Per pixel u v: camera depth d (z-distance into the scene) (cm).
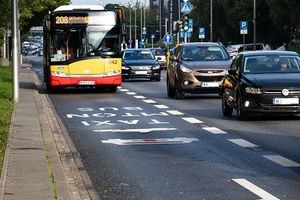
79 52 3092
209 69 2681
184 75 2691
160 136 1602
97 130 1738
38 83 3956
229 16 8638
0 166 1134
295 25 6881
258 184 1030
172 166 1201
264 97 1841
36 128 1698
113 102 2627
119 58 3131
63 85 3088
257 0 8081
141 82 4103
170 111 2217
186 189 1005
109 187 1033
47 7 4691
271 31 8288
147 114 2128
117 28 3117
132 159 1283
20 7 4100
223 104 2070
